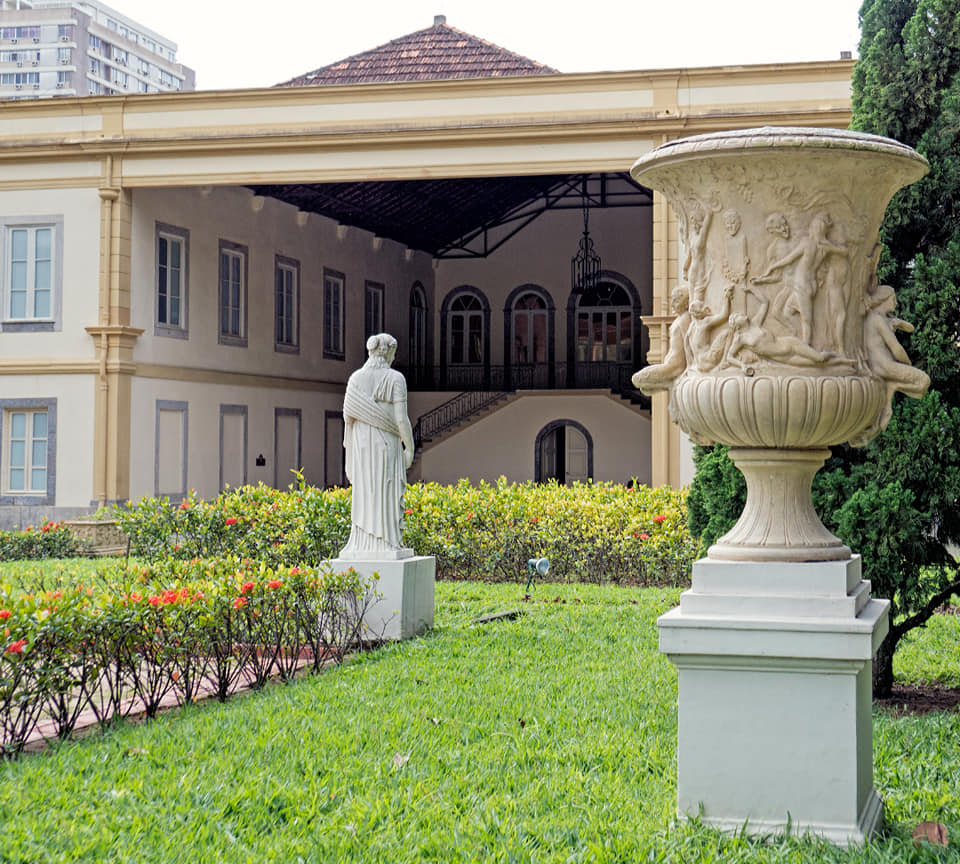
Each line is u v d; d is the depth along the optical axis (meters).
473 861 3.57
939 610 9.99
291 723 5.41
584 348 29.12
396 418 8.62
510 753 4.91
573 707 5.80
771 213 3.93
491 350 29.64
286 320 23.38
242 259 21.86
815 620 3.75
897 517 6.20
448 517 13.11
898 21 6.84
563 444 26.52
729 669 3.84
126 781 4.40
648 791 4.36
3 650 4.88
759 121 16.41
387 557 8.49
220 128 18.06
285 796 4.20
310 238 24.27
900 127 6.70
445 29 25.12
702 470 7.40
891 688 6.69
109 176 18.53
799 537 3.98
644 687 6.34
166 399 19.66
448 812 4.08
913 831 3.87
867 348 4.10
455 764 4.72
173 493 19.81
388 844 3.72
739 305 3.99
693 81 16.64
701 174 3.99
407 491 13.49
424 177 17.58
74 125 18.64
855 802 3.73
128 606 5.63
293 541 12.04
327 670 7.09
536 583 12.60
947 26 6.52
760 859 3.51
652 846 3.63
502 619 9.38
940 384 6.42
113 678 6.75
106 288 18.56
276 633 7.05
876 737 5.22
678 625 3.84
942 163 6.46
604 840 3.75
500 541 13.01
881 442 6.32
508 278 29.58
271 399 22.81
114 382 18.50
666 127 16.67
